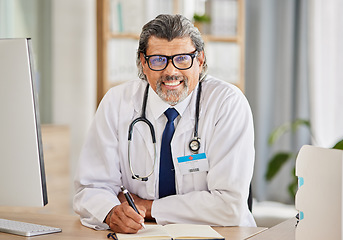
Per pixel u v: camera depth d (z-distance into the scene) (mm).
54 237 1808
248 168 2127
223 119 2174
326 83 6043
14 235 1819
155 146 2176
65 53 5691
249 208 2299
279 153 5762
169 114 2189
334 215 1438
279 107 6250
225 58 5766
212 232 1809
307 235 1511
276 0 6234
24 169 1742
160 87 2047
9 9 4934
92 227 1958
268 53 6238
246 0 6359
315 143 6055
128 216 1829
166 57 2012
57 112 5625
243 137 2160
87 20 5902
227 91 2227
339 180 1428
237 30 5797
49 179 4719
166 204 2088
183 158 2152
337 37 6000
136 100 2279
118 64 5492
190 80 2047
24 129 1730
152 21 2053
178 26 2012
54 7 5570
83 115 5887
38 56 5363
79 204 2098
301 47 6148
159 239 1730
